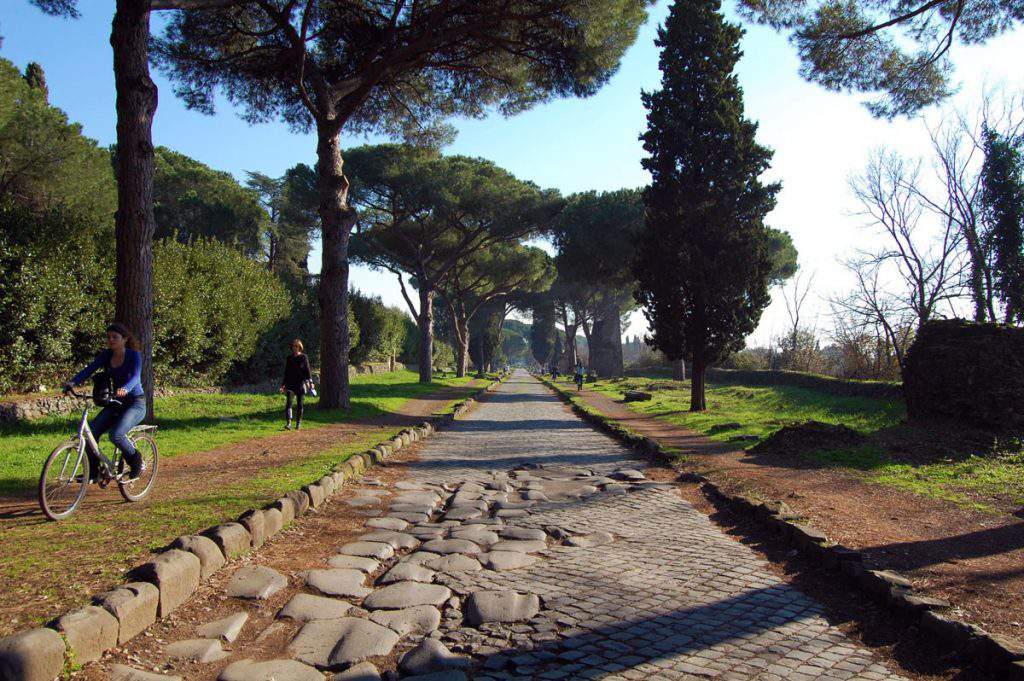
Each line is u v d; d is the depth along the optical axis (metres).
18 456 8.03
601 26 15.29
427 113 20.36
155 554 4.33
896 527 5.92
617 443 13.34
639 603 4.18
